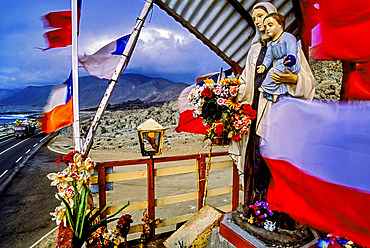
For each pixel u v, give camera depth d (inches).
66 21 135.7
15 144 847.7
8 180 402.9
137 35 157.5
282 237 87.2
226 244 102.3
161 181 358.0
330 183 53.3
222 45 192.7
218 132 102.5
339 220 54.0
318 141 56.3
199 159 155.3
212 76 240.7
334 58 58.1
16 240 201.9
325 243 83.0
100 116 151.6
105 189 134.9
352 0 51.3
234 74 206.2
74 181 113.0
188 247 119.6
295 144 61.8
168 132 769.6
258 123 98.5
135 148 643.5
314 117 57.8
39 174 440.1
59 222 103.6
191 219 138.3
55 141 892.6
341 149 51.9
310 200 59.0
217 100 101.2
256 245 87.6
